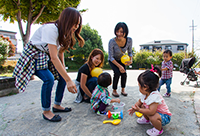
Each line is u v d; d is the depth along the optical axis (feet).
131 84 16.48
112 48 10.33
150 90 5.11
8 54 38.11
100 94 6.96
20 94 11.44
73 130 5.35
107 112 7.09
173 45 105.29
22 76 5.44
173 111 7.18
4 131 5.24
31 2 21.29
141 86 5.18
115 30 9.59
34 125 5.74
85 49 67.05
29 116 6.66
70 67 69.41
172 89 13.03
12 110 7.49
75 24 5.59
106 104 6.97
